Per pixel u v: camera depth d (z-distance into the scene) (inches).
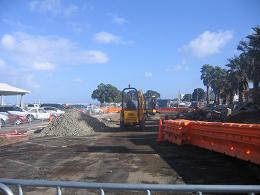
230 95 3912.4
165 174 495.8
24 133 1216.8
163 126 937.5
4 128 1487.5
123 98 1384.1
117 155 677.3
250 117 1152.2
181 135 757.3
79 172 527.5
